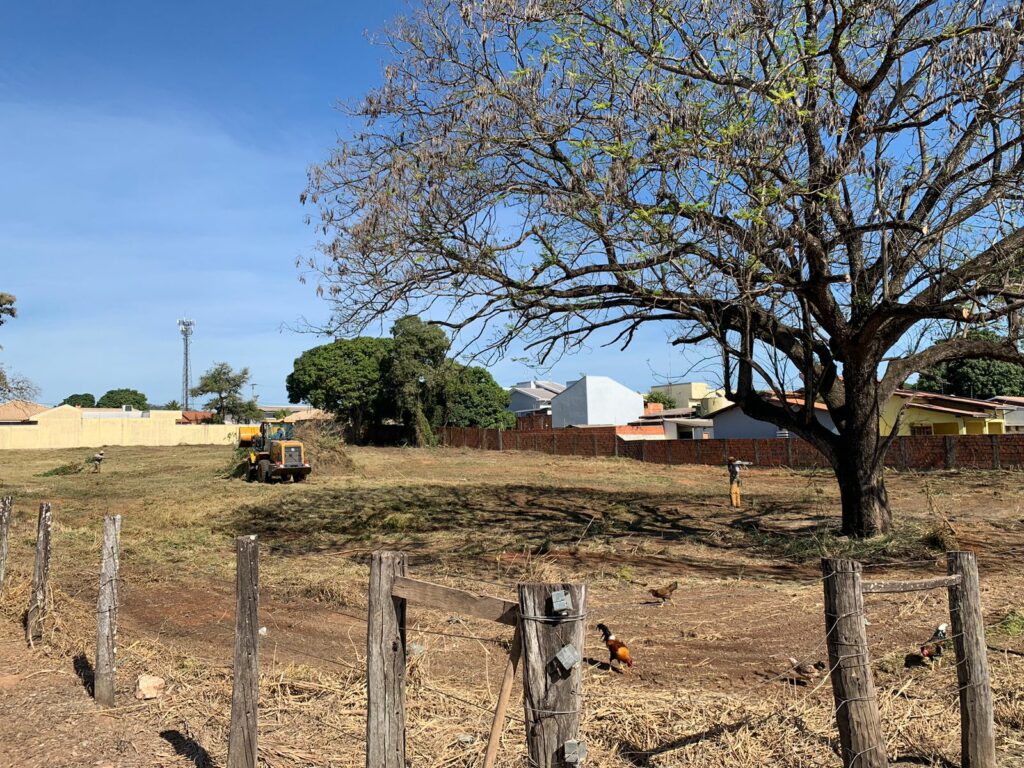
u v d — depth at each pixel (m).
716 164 9.55
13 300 25.77
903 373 13.59
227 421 80.19
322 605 9.12
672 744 4.44
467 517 17.94
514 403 87.44
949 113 10.19
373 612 3.29
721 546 13.41
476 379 62.69
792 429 14.20
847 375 13.37
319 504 21.42
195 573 11.38
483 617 2.99
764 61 10.64
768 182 10.05
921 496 21.22
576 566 11.41
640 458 43.75
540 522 16.89
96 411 83.12
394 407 59.50
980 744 4.04
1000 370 45.00
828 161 10.37
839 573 3.66
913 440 30.92
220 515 19.33
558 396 69.94
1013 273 10.90
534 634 2.81
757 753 4.30
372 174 10.87
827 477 30.48
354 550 13.70
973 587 4.12
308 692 5.54
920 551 11.84
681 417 57.09
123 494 25.42
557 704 2.78
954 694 5.10
